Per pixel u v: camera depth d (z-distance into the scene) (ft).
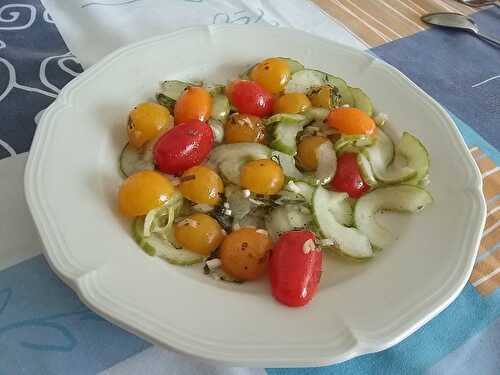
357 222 0.78
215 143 0.86
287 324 0.61
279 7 1.27
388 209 0.82
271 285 0.67
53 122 0.78
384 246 0.75
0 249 0.70
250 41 1.03
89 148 0.78
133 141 0.82
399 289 0.67
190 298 0.62
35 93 0.95
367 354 0.66
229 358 0.56
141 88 0.91
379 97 0.99
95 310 0.58
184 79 0.97
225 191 0.79
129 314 0.58
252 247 0.68
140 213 0.70
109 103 0.86
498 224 0.84
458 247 0.72
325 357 0.57
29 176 0.70
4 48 1.03
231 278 0.69
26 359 0.60
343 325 0.61
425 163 0.85
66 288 0.67
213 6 1.24
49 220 0.65
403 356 0.66
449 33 1.30
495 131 1.04
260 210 0.79
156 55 0.96
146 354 0.62
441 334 0.69
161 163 0.78
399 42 1.24
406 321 0.62
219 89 0.93
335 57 1.03
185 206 0.77
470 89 1.15
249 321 0.61
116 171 0.79
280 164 0.84
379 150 0.89
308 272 0.64
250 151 0.83
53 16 1.14
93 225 0.67
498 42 1.29
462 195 0.79
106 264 0.63
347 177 0.84
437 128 0.91
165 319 0.59
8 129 0.88
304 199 0.79
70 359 0.60
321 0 1.32
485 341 0.69
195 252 0.71
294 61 1.00
